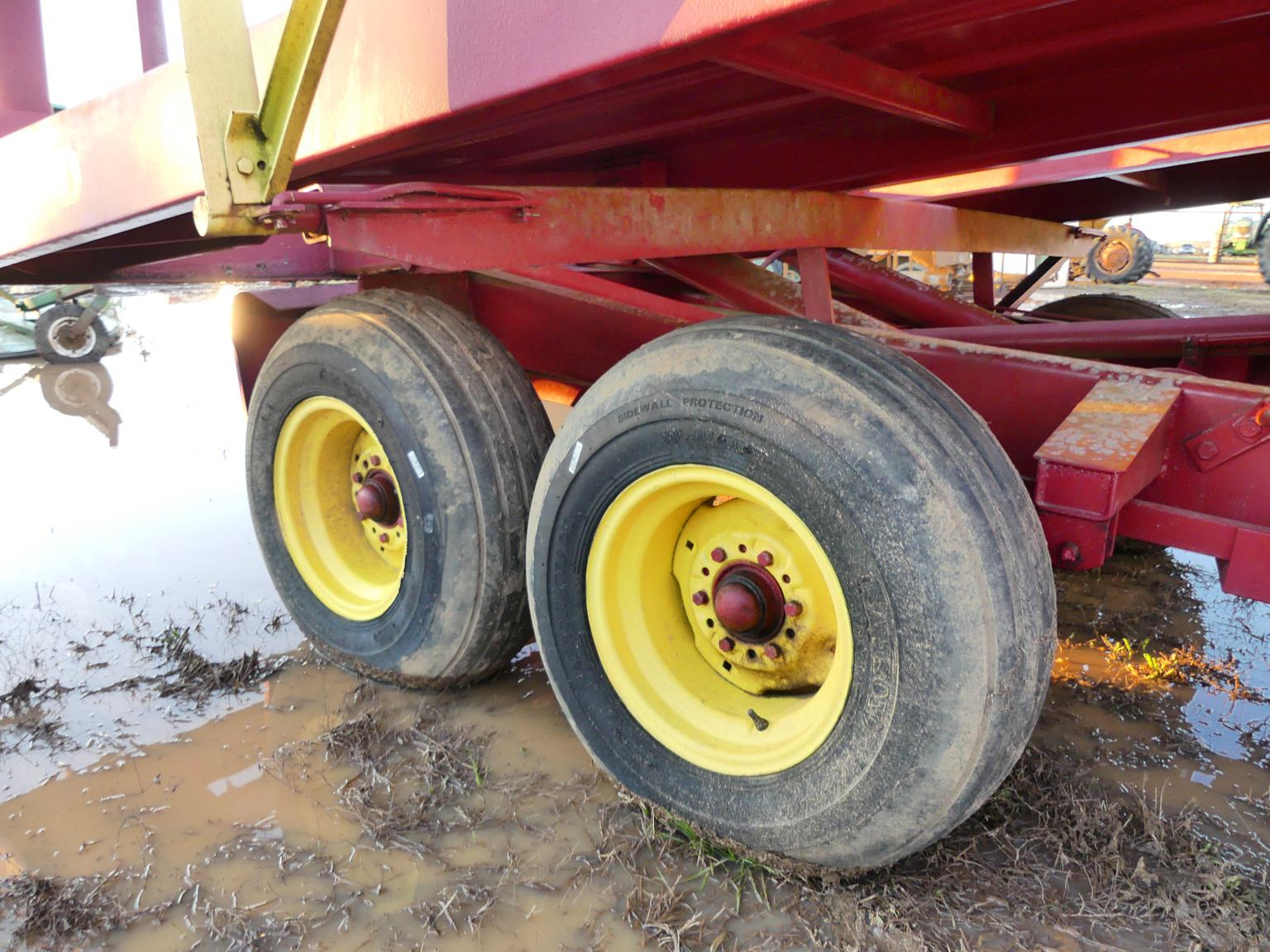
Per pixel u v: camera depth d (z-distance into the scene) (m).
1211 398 2.05
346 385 2.51
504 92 1.69
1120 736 2.39
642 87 2.13
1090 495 1.82
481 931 1.80
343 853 2.05
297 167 2.40
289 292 3.67
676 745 1.98
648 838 2.04
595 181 3.71
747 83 2.24
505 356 2.54
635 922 1.81
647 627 2.08
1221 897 1.78
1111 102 2.60
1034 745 2.34
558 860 2.00
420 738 2.49
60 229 2.70
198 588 3.71
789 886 1.89
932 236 3.84
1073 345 3.78
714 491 1.86
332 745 2.47
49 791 2.34
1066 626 3.05
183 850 2.08
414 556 2.50
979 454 1.65
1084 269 13.95
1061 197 5.52
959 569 1.53
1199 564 3.56
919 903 1.81
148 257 4.04
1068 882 1.86
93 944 1.81
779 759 1.83
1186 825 1.97
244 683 2.89
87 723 2.68
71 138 2.55
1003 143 2.85
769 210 2.74
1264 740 2.36
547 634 2.15
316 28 1.55
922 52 2.12
